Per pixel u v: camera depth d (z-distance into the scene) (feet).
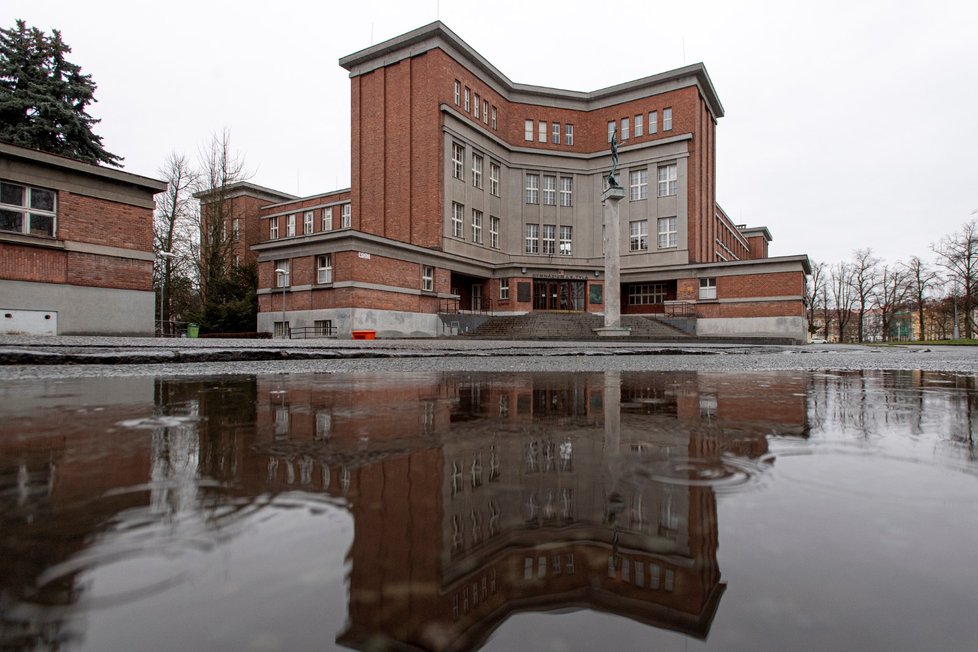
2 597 1.96
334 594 2.05
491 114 128.36
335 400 10.07
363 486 3.84
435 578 2.23
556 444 5.68
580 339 90.99
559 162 136.15
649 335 104.73
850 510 3.38
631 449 5.42
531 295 125.29
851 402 10.12
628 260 130.41
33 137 85.51
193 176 120.67
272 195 165.58
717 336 109.50
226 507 3.28
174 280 122.72
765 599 2.09
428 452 5.19
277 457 4.86
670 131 126.62
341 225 146.92
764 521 3.14
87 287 50.70
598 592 2.11
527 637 1.71
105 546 2.56
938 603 2.08
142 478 4.01
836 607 2.02
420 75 112.27
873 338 274.77
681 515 3.27
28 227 47.32
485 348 38.24
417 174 111.75
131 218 54.13
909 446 5.67
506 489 3.84
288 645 1.56
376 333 90.63
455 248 114.21
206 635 1.66
